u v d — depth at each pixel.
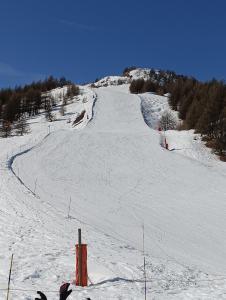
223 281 13.97
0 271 12.62
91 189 31.39
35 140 45.94
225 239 22.61
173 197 30.69
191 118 61.53
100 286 11.88
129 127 59.28
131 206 27.89
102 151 42.84
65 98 103.62
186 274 14.84
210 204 29.22
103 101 79.81
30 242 17.03
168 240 21.64
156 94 102.38
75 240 18.33
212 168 40.12
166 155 42.66
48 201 26.86
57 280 12.27
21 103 100.31
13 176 31.58
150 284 12.69
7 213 22.20
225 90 60.00
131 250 18.38
